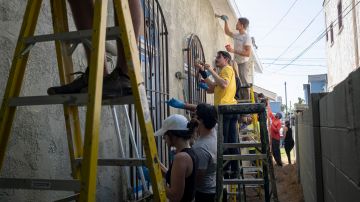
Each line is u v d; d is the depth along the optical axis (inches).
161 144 191.2
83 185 54.0
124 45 64.7
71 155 81.7
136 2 76.2
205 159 130.6
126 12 65.9
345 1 490.6
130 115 153.3
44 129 98.3
